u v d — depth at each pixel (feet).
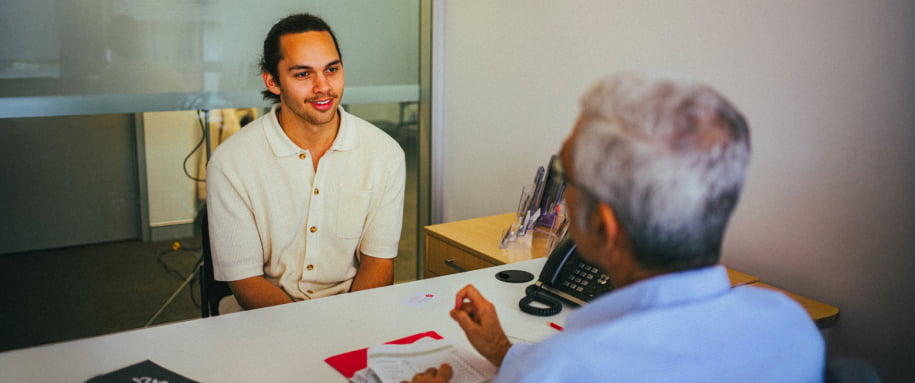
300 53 5.81
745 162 2.37
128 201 9.57
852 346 6.32
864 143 5.92
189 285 10.16
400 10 10.96
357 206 6.35
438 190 11.76
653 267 2.48
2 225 8.93
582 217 2.57
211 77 9.75
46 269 9.27
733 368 2.40
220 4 9.62
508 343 3.92
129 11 9.11
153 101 9.46
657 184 2.28
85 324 9.60
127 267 9.73
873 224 5.97
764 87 6.64
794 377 2.52
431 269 8.32
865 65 5.82
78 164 9.20
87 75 9.04
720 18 6.91
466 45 10.68
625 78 2.48
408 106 11.37
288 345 4.54
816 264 6.48
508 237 7.40
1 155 8.78
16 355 4.35
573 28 8.68
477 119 10.67
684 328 2.38
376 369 4.01
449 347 4.33
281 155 6.06
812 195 6.41
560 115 9.07
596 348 2.32
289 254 6.33
